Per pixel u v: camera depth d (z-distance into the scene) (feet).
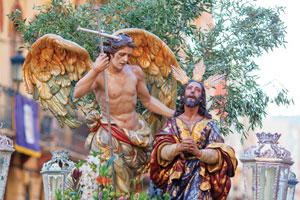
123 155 28.04
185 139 25.75
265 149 34.19
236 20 39.09
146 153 28.81
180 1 38.32
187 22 39.70
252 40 38.68
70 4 38.58
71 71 29.53
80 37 37.14
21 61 62.75
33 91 29.76
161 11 36.01
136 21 36.60
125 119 28.32
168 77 30.48
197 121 27.20
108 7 37.14
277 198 31.40
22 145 64.64
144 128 28.73
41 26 37.88
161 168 26.94
